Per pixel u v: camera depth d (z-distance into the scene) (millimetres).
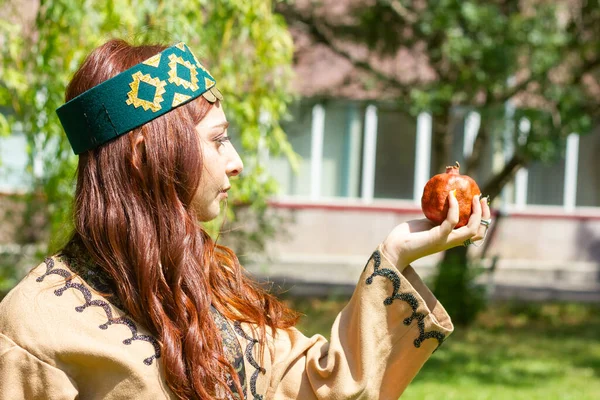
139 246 1497
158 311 1484
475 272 9797
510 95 8094
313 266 13000
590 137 13875
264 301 1790
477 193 1632
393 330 1636
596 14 8320
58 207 3793
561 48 8078
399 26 9008
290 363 1732
